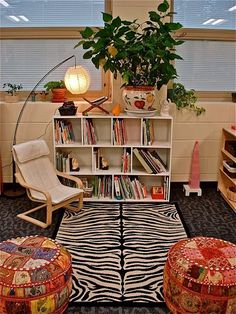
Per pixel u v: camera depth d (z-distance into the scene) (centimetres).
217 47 459
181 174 472
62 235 344
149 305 250
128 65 391
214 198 443
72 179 400
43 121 447
